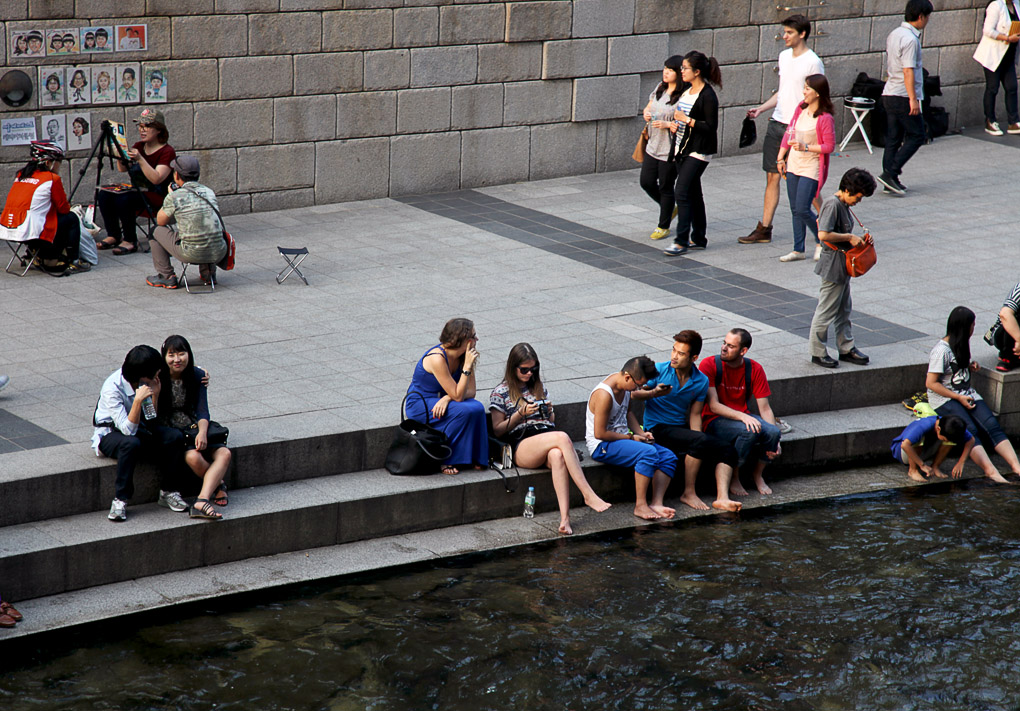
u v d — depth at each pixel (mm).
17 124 23125
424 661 12828
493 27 27844
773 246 24703
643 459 16328
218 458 14609
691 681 12711
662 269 23062
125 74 24062
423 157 27891
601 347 18938
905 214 27094
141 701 11953
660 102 23859
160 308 20125
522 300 21078
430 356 15992
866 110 32562
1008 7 33781
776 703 12398
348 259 23172
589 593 14312
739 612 14023
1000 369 18828
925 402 18766
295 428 15711
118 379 14391
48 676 12234
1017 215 27125
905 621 13930
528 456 16234
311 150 26484
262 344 18641
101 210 23062
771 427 16984
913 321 20672
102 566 13797
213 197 20766
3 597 13234
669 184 24141
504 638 13305
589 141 30047
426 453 15773
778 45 31906
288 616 13547
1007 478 18188
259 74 25422
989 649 13422
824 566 15203
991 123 34719
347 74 26406
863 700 12508
